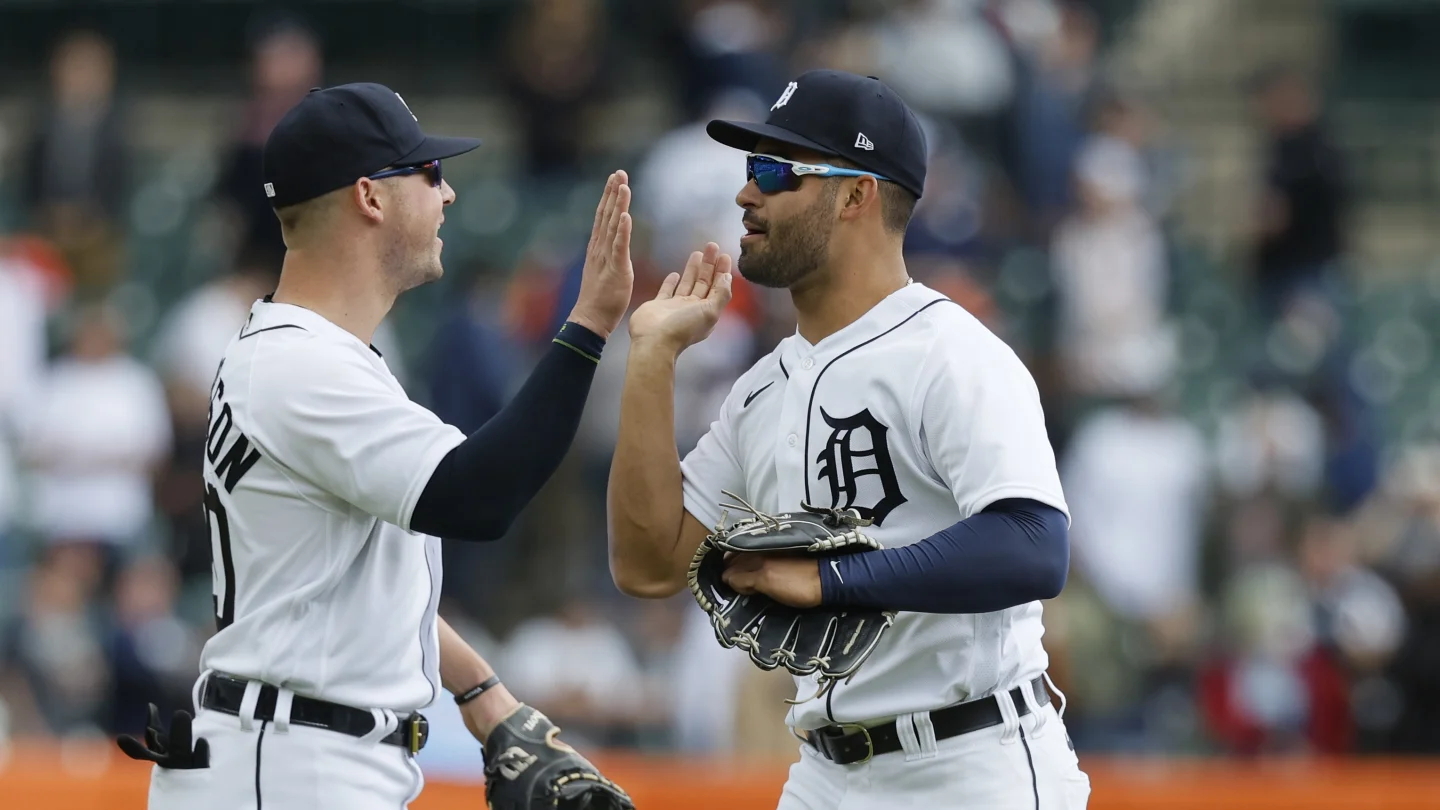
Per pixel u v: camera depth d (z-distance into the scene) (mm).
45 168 43219
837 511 12586
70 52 44875
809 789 13852
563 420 12422
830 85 13312
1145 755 30703
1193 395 40562
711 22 39844
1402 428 41500
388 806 12664
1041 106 41438
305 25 58719
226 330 34906
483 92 57719
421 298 42062
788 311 33500
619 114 51156
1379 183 53625
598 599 32656
